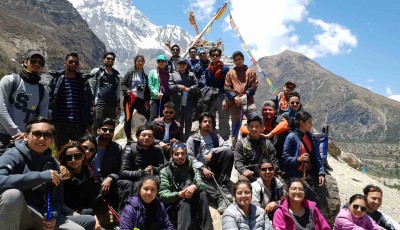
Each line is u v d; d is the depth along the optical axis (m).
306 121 9.91
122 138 15.49
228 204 9.23
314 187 9.93
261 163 8.96
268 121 11.27
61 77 9.97
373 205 9.33
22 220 6.35
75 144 8.02
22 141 6.63
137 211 7.33
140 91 12.45
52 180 6.27
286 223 8.02
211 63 12.77
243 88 11.82
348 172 16.28
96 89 11.50
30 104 8.17
